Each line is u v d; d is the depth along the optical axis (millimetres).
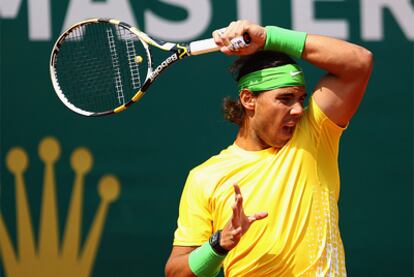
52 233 21484
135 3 21641
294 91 12688
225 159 13047
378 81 22281
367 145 22219
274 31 12734
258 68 12797
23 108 21531
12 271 21375
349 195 22156
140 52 20922
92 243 21578
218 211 12742
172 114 21797
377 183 22203
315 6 22047
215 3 21828
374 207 22172
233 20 21844
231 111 13359
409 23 22250
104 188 21641
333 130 12969
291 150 12820
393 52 22250
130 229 21656
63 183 21531
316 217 12672
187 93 21812
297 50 12711
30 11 21562
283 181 12656
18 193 21469
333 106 12805
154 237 21703
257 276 12609
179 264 12656
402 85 22266
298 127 13008
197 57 21828
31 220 21469
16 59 21547
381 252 22125
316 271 12523
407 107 22281
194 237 12875
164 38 21672
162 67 13812
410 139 22250
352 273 22094
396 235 22172
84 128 21625
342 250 12992
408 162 22250
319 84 13000
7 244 21406
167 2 21703
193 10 21750
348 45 12695
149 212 21703
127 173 21688
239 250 12648
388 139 22250
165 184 21750
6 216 21422
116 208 21641
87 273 21516
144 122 21750
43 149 21547
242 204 11750
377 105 22266
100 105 18078
